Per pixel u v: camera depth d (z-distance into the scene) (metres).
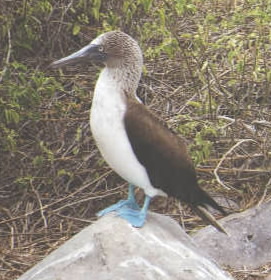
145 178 8.55
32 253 11.32
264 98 13.09
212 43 13.04
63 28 13.27
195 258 8.29
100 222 8.58
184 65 13.45
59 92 13.02
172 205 12.29
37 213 12.09
